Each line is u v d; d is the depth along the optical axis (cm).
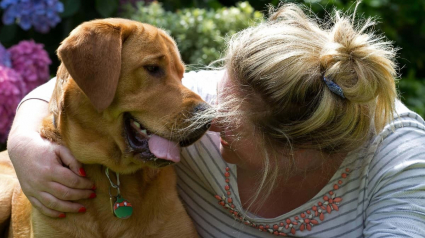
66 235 259
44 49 507
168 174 282
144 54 249
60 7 466
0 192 307
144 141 252
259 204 265
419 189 234
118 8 507
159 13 486
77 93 250
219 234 281
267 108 236
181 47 463
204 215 285
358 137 240
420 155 240
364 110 237
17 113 285
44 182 251
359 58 229
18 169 257
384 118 240
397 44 659
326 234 255
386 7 652
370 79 225
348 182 252
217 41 434
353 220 252
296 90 229
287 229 261
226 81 248
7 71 429
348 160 250
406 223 230
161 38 261
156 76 252
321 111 227
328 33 252
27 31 505
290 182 255
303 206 255
